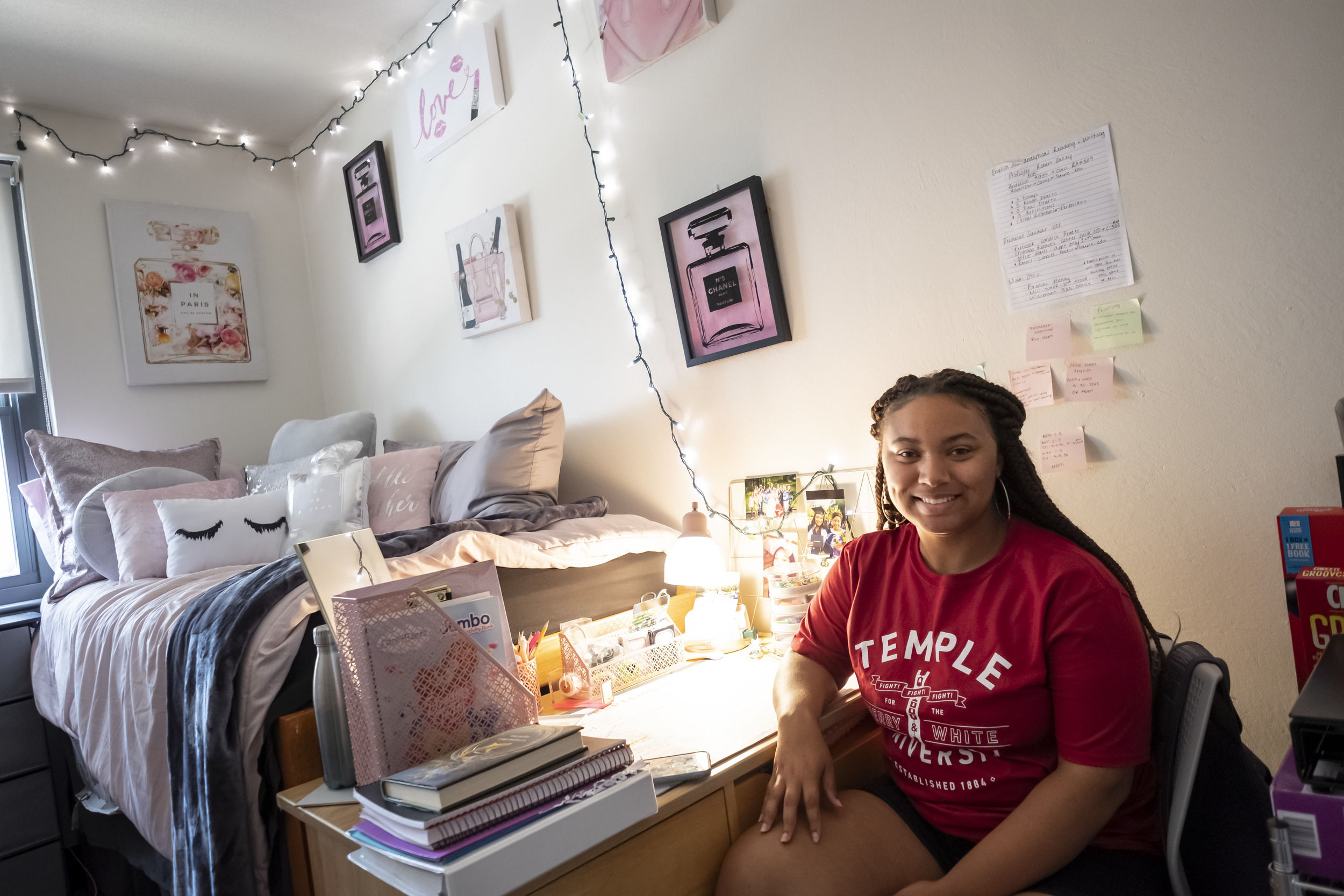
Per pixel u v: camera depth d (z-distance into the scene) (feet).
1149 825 3.47
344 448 8.66
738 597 6.34
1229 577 4.54
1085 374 4.94
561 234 8.29
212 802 4.33
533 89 8.39
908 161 5.65
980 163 5.31
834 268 6.13
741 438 6.88
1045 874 3.19
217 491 8.80
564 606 6.12
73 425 10.15
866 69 5.83
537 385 8.79
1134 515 4.84
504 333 9.11
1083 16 4.82
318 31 9.41
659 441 7.55
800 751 3.79
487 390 9.43
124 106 10.43
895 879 3.56
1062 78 4.93
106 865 7.30
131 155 10.78
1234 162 4.37
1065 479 5.09
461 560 5.49
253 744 4.43
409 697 3.71
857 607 4.08
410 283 10.32
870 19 5.78
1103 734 3.21
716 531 7.11
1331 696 2.63
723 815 3.92
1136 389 4.78
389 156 10.39
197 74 9.93
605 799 3.30
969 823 3.66
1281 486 4.33
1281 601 4.37
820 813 3.75
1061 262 5.00
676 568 6.18
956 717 3.58
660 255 7.34
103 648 6.25
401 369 10.65
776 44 6.34
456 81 9.11
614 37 7.41
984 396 3.72
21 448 10.05
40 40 8.86
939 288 5.56
